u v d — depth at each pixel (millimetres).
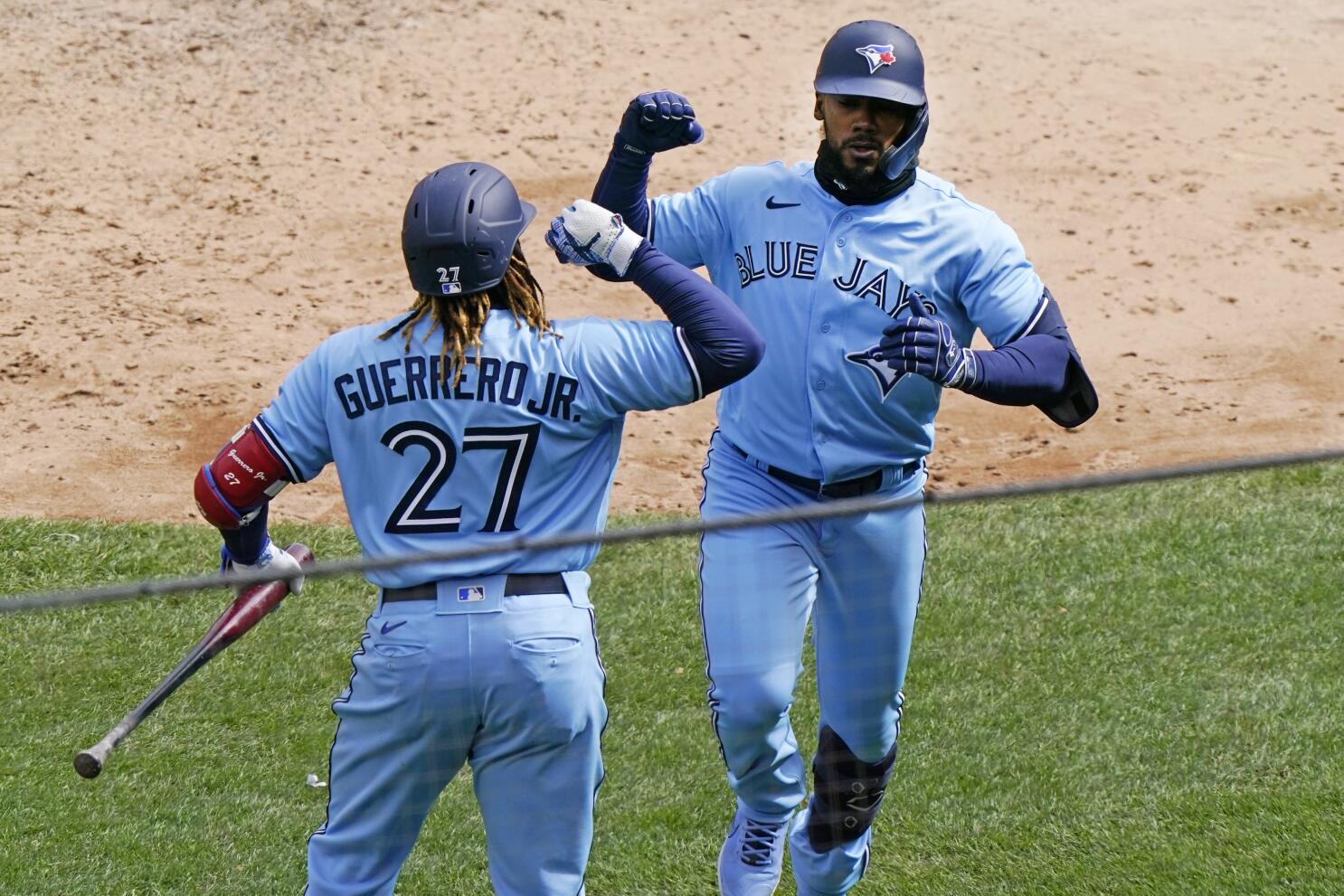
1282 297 36125
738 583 15914
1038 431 30750
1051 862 18156
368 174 41344
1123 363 33469
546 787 13133
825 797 16891
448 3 50938
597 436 12969
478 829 17516
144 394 31484
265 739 20062
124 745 19875
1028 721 20656
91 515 26812
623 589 23562
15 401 31016
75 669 21344
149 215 39125
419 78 46375
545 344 12484
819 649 17094
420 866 17000
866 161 15445
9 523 26219
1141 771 19672
